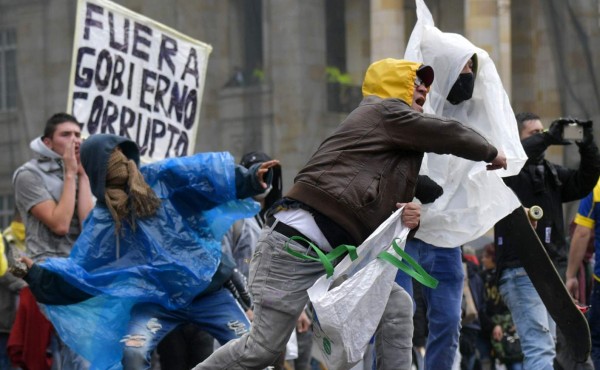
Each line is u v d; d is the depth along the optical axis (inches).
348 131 462.0
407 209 462.0
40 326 729.0
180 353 650.2
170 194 567.8
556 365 776.9
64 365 677.3
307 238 458.3
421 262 594.2
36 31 1625.2
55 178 684.1
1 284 749.9
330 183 455.8
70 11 1614.2
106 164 558.3
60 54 1615.4
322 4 1823.3
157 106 763.4
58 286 559.8
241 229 709.9
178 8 1606.8
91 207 692.1
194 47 781.3
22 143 1598.2
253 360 471.2
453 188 574.2
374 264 457.7
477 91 587.8
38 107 1614.2
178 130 775.7
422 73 482.6
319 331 460.4
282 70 1708.9
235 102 1633.9
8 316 757.9
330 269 446.9
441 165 573.0
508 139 578.2
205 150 1587.1
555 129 671.1
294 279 463.2
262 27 1715.1
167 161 569.9
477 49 579.2
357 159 458.6
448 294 596.4
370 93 477.4
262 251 466.9
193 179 561.9
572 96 1349.7
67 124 680.4
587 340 568.7
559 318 574.2
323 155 461.4
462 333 1057.5
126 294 555.5
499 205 567.8
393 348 500.7
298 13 1734.7
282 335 468.1
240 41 1670.8
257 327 469.1
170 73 769.6
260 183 558.3
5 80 1636.3
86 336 571.5
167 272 559.5
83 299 565.0
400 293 505.0
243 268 709.3
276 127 1649.9
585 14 1347.2
